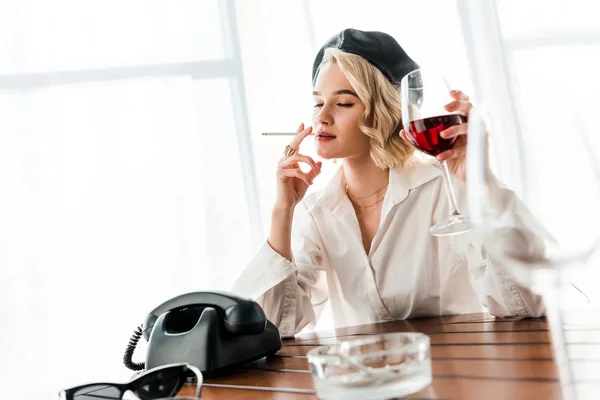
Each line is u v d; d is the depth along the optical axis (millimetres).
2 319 3031
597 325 1045
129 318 3131
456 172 1379
